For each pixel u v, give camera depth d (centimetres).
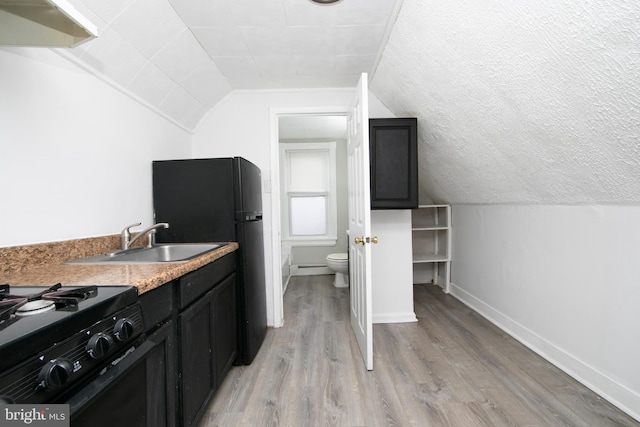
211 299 140
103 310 69
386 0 147
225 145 250
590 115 106
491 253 247
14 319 58
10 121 101
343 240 425
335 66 216
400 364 179
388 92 231
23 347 51
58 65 119
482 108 152
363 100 176
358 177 200
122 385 78
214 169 181
